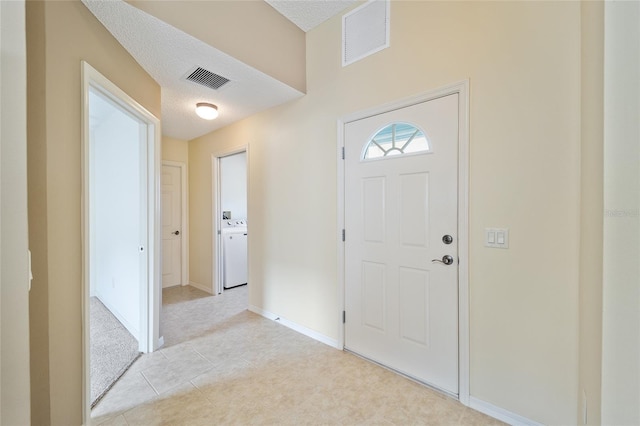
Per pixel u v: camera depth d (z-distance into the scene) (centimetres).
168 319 295
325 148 240
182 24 167
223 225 464
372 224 209
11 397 49
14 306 49
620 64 67
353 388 179
